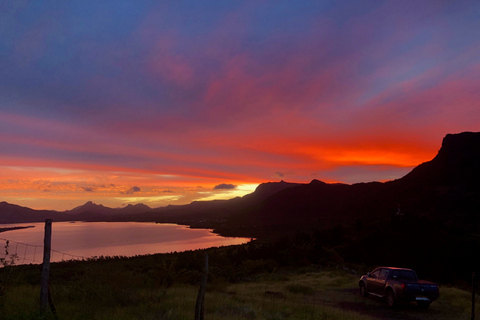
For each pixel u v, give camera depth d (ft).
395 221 177.58
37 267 69.56
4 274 33.68
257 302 41.70
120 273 37.58
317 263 127.95
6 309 24.57
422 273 130.93
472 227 377.30
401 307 46.55
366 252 151.84
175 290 45.57
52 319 20.54
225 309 34.40
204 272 23.13
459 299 52.21
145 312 29.07
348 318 35.40
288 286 62.75
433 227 175.94
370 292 52.75
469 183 536.42
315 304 46.01
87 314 25.26
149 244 531.50
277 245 174.19
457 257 144.66
